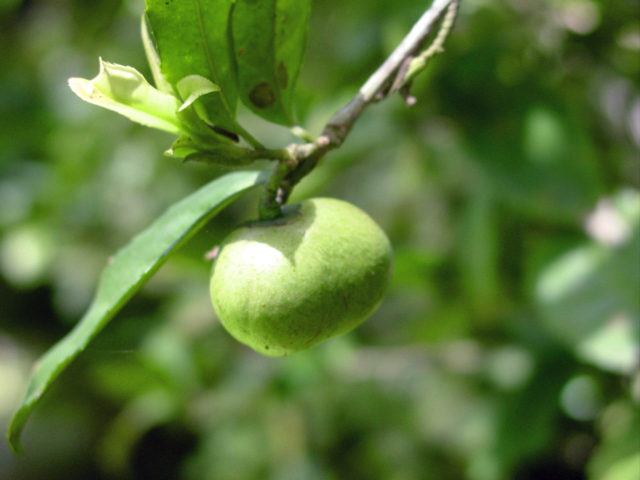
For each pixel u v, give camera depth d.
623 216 0.35
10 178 0.68
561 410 0.38
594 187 0.34
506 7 0.37
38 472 0.65
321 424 0.50
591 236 0.35
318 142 0.21
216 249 0.23
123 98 0.19
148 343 0.52
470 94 0.37
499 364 0.43
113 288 0.22
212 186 0.22
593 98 0.39
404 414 0.49
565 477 0.40
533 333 0.39
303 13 0.21
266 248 0.20
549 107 0.36
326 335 0.20
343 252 0.20
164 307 0.57
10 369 0.69
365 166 0.52
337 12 0.48
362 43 0.42
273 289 0.20
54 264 0.64
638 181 0.38
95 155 0.63
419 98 0.39
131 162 0.62
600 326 0.32
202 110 0.20
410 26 0.37
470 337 0.43
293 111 0.22
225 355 0.53
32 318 0.71
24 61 0.71
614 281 0.33
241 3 0.20
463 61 0.37
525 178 0.35
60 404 0.64
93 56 0.58
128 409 0.51
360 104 0.21
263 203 0.21
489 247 0.35
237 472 0.50
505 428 0.36
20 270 0.63
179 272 0.53
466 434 0.45
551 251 0.35
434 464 0.47
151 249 0.22
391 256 0.21
